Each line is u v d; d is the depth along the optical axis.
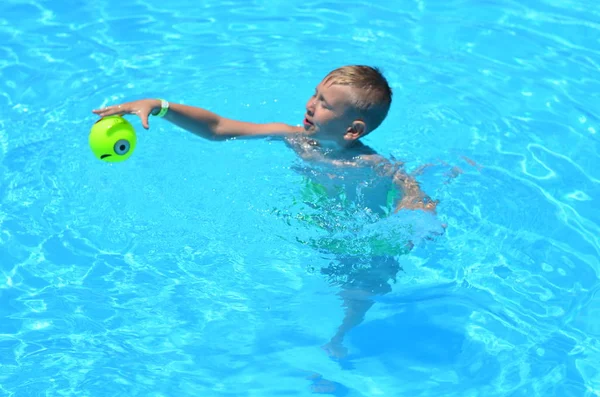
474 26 9.45
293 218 6.54
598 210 6.95
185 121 6.48
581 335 5.89
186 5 9.79
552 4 9.87
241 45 9.00
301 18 9.54
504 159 7.44
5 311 5.96
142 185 6.89
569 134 7.82
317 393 5.48
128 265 6.33
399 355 5.74
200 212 6.66
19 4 9.69
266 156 6.96
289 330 5.91
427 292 6.19
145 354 5.70
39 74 8.46
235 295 6.13
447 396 5.48
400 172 6.61
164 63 8.66
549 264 6.45
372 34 9.27
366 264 6.30
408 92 8.29
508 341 5.85
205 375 5.58
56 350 5.69
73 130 7.61
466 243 6.59
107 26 9.33
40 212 6.73
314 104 6.50
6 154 7.28
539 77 8.62
